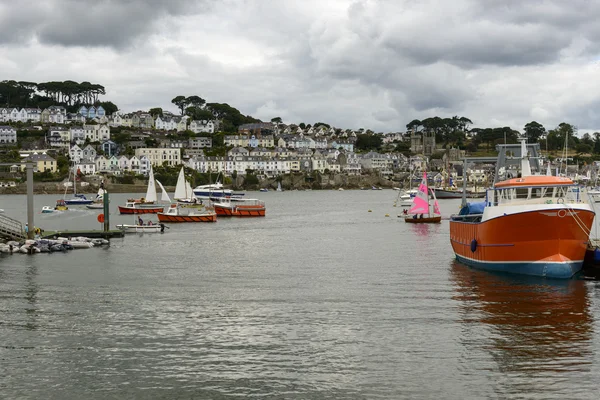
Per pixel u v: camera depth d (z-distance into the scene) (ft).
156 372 78.38
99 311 107.96
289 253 193.98
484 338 90.53
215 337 92.22
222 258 180.65
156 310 108.78
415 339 90.58
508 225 130.93
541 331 93.71
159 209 421.18
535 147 169.99
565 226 125.59
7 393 72.18
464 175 189.47
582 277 133.90
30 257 178.81
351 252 194.59
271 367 79.82
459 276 140.46
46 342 89.97
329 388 73.10
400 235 253.85
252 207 401.49
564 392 71.15
